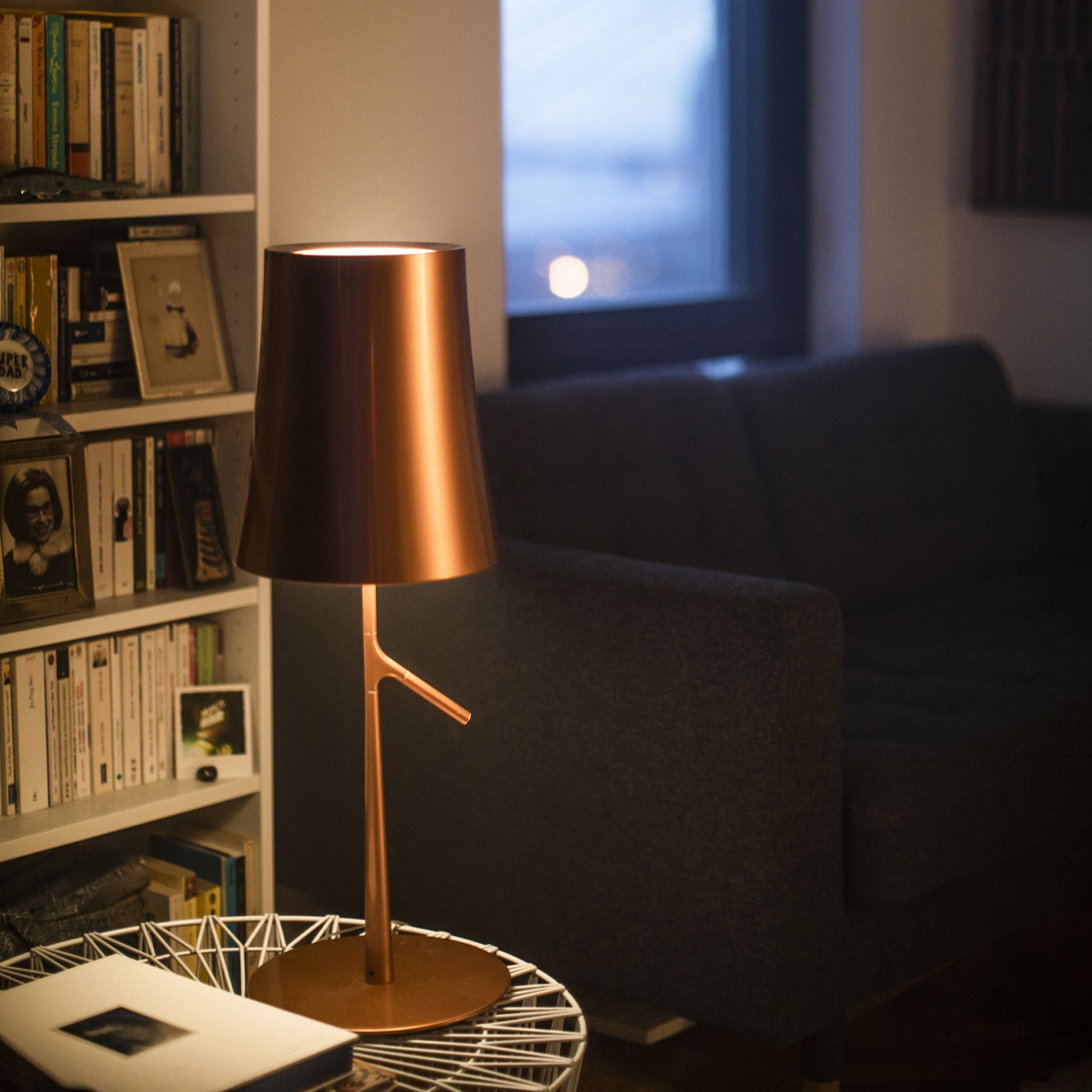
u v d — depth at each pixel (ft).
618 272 11.05
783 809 6.27
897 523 10.16
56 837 6.35
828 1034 6.67
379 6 8.49
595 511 8.64
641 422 9.03
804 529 9.62
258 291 6.96
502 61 9.18
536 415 8.55
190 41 6.93
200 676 7.14
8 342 6.28
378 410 4.70
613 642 6.67
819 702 6.32
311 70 8.23
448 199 9.00
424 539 4.74
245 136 6.87
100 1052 4.33
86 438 6.75
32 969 5.45
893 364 10.52
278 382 4.79
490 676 7.18
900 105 11.82
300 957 5.28
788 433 9.73
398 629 7.54
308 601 8.03
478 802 7.34
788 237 11.88
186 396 6.87
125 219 7.04
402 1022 4.79
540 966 7.20
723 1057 7.30
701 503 9.20
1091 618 9.53
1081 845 7.91
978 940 7.34
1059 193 11.71
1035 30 11.68
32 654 6.48
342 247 5.15
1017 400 11.69
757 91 11.63
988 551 10.66
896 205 11.93
